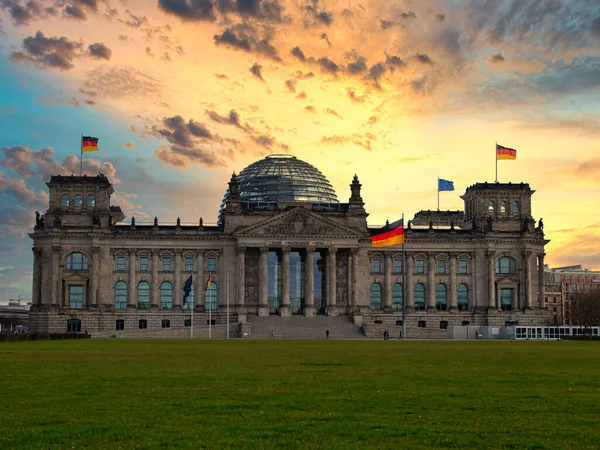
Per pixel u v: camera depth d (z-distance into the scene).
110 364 81.12
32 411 45.62
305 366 79.00
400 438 38.44
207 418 43.47
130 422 42.16
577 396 53.03
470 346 137.75
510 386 59.19
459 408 47.31
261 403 48.91
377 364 82.44
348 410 46.34
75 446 36.28
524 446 36.81
